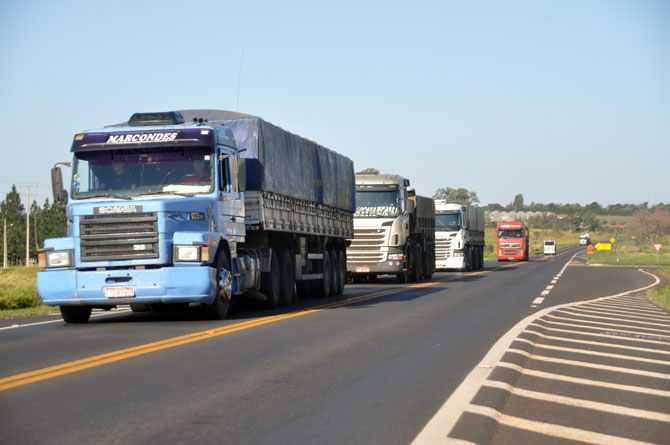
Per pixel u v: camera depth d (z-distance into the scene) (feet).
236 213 51.52
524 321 47.47
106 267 45.01
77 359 30.94
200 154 47.70
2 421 20.43
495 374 27.91
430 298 70.79
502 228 249.14
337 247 81.66
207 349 33.91
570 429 20.38
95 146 46.88
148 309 59.26
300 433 19.36
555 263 222.07
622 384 27.17
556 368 30.35
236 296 57.31
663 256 288.51
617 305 65.00
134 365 29.43
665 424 21.22
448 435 18.98
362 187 99.40
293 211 63.77
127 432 19.27
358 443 18.48
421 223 112.06
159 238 44.62
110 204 44.93
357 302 65.62
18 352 33.32
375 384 26.09
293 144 64.23
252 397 23.70
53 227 388.16
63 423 20.20
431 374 28.17
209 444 18.24
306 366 29.60
